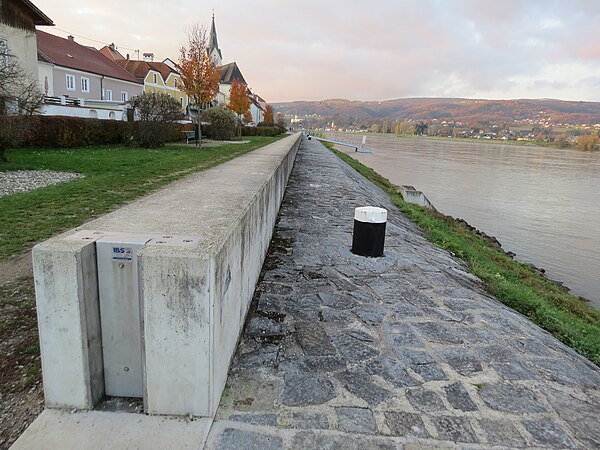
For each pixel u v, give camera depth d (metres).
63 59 34.53
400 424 2.39
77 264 2.08
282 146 17.36
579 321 5.93
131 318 2.27
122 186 8.69
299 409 2.45
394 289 4.61
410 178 34.94
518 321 4.14
